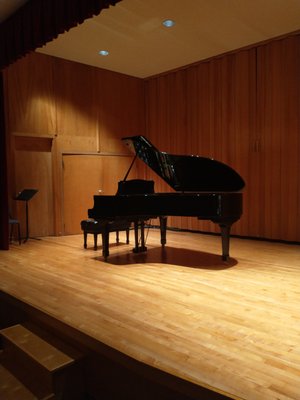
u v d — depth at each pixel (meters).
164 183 7.66
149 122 7.95
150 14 4.96
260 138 6.14
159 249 5.41
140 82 7.93
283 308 2.88
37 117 6.43
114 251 5.28
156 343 2.27
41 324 2.97
